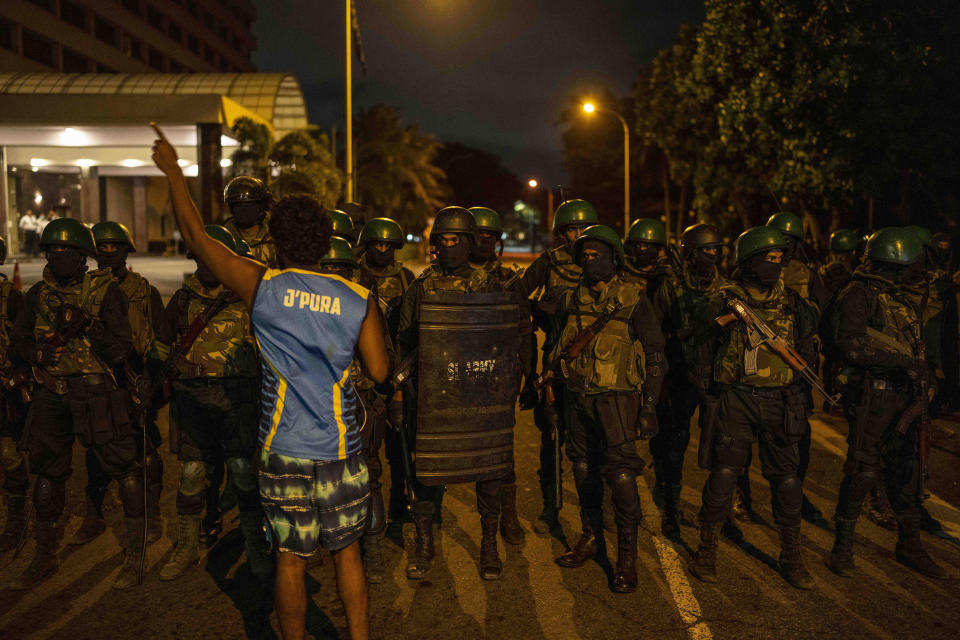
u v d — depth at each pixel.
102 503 5.36
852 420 4.21
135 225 51.19
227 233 4.17
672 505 4.86
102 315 4.11
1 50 45.22
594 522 4.41
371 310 2.98
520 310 4.74
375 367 3.02
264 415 2.94
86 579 4.22
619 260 4.22
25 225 37.59
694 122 24.66
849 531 4.21
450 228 4.11
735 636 3.58
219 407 4.17
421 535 4.26
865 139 15.92
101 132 32.44
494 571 4.20
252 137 27.03
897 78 15.08
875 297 4.15
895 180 17.39
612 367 4.05
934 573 4.20
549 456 4.99
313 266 2.96
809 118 17.41
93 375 4.12
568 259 5.04
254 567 4.24
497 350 3.96
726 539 4.77
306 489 2.89
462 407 3.88
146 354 4.39
